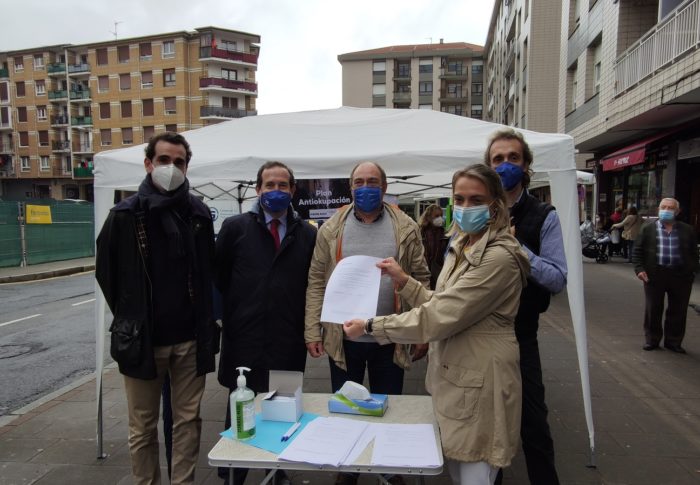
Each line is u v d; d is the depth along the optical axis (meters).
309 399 2.25
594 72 13.80
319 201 5.70
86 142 50.72
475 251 1.76
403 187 6.36
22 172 52.16
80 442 3.42
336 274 2.04
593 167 16.64
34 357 5.76
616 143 14.05
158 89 46.72
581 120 14.28
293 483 2.87
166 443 2.97
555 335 6.23
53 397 4.33
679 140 10.71
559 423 3.60
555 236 2.27
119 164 3.25
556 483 2.30
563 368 4.90
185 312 2.35
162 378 2.38
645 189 12.98
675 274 5.27
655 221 5.43
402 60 63.88
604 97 12.09
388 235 2.67
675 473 2.90
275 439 1.83
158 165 2.31
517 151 2.34
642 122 10.52
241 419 1.81
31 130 51.12
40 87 50.56
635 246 5.55
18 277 12.38
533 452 2.31
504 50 33.22
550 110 20.61
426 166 3.21
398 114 3.99
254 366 2.62
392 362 2.71
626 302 8.29
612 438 3.36
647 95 9.22
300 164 3.27
